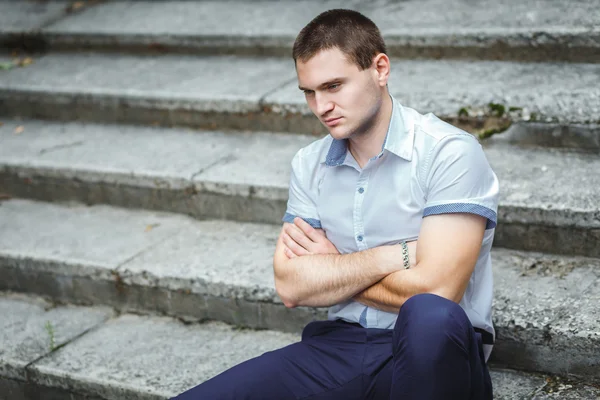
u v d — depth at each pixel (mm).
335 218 2490
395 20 4516
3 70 5082
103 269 3439
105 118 4602
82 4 5770
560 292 2861
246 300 3184
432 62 4273
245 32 4766
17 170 4191
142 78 4656
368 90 2293
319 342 2453
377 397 2344
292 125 4113
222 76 4523
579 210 3031
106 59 5094
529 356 2727
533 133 3576
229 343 3127
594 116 3453
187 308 3332
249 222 3713
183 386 2873
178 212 3879
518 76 3916
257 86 4301
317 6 5039
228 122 4266
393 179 2381
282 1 5246
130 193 3967
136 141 4293
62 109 4699
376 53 2299
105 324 3371
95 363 3070
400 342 2092
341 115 2291
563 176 3305
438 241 2279
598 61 3951
